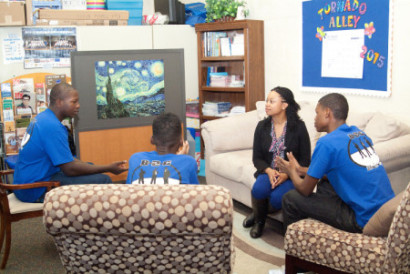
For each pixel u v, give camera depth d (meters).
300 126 2.95
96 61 3.33
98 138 3.43
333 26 3.84
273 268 2.64
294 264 2.18
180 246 1.36
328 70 3.95
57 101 2.80
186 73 5.17
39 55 4.36
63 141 2.76
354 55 3.70
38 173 2.79
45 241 3.16
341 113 2.37
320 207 2.28
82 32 4.52
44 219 1.33
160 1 5.15
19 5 4.12
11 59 4.27
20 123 4.31
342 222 2.18
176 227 1.28
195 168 1.87
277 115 2.96
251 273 2.59
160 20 4.99
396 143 2.97
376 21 3.47
